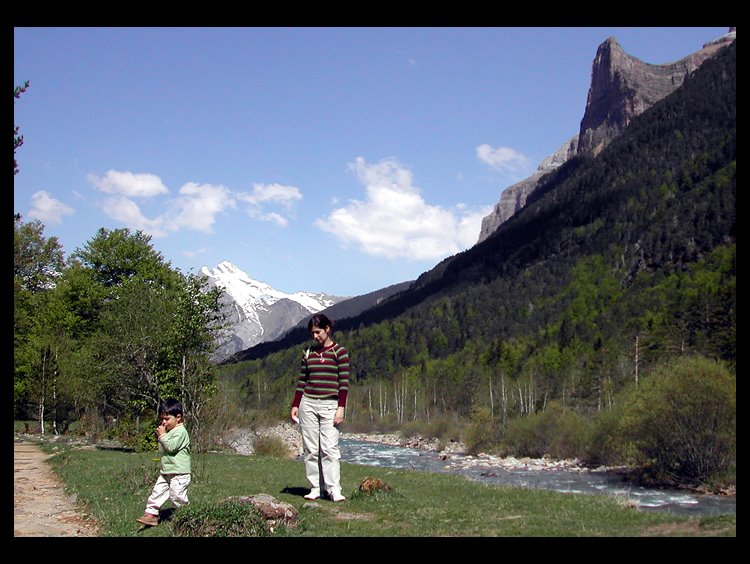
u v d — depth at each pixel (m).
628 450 29.03
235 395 32.03
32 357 42.44
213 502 9.57
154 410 28.70
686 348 57.78
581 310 131.38
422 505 10.09
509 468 39.72
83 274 47.22
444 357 142.38
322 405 10.40
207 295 25.80
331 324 10.59
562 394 76.81
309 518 8.88
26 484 15.02
